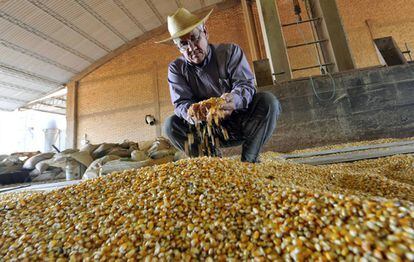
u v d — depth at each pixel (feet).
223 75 5.84
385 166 6.31
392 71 11.12
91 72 31.42
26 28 22.85
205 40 5.40
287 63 13.50
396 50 12.12
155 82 28.86
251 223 2.33
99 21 25.75
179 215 2.56
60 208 2.97
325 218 2.03
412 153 7.43
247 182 3.02
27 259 2.19
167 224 2.45
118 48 30.63
